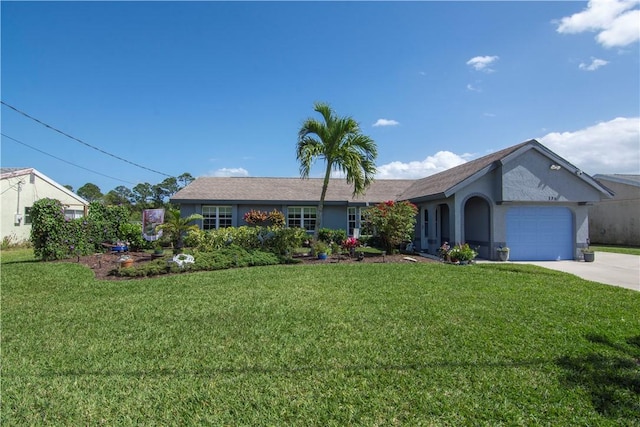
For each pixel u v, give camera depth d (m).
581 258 15.33
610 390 3.65
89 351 4.73
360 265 12.24
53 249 13.73
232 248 13.20
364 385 3.77
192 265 11.11
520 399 3.49
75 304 7.14
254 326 5.69
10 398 3.55
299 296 7.66
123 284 9.09
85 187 61.97
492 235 15.22
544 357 4.44
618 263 14.36
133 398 3.56
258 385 3.80
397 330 5.45
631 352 4.60
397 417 3.21
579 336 5.17
